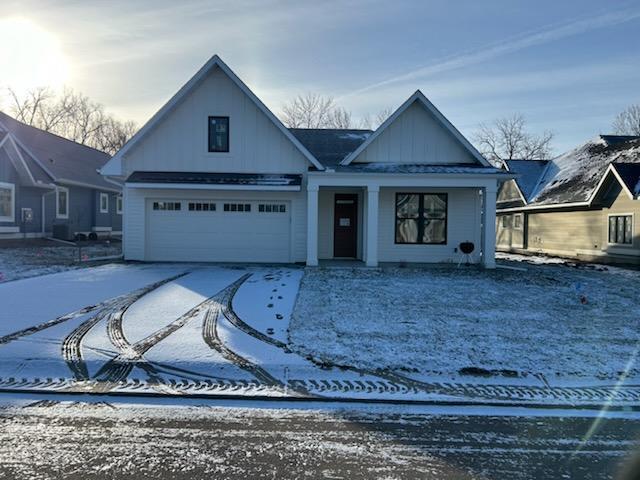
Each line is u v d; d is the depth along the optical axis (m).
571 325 7.45
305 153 15.65
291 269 13.98
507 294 10.12
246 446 3.71
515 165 26.91
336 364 5.52
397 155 16.14
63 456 3.49
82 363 5.45
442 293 10.06
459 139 15.86
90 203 27.66
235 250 15.91
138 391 4.81
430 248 16.20
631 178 16.64
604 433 4.07
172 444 3.72
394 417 4.34
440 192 16.19
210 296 9.37
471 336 6.71
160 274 12.52
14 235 20.73
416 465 3.47
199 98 15.79
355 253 16.88
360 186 14.84
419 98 15.75
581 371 5.49
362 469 3.39
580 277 13.32
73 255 17.78
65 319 7.32
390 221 16.20
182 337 6.42
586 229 19.75
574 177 22.22
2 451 3.56
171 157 15.80
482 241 14.88
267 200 15.88
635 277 13.52
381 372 5.39
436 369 5.46
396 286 10.89
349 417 4.32
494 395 4.88
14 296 9.09
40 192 22.56
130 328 6.85
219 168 15.87
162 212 15.83
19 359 5.51
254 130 15.86
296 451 3.65
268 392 4.84
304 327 7.04
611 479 3.30
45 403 4.52
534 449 3.76
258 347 6.05
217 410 4.43
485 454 3.66
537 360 5.79
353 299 9.22
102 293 9.52
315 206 14.53
